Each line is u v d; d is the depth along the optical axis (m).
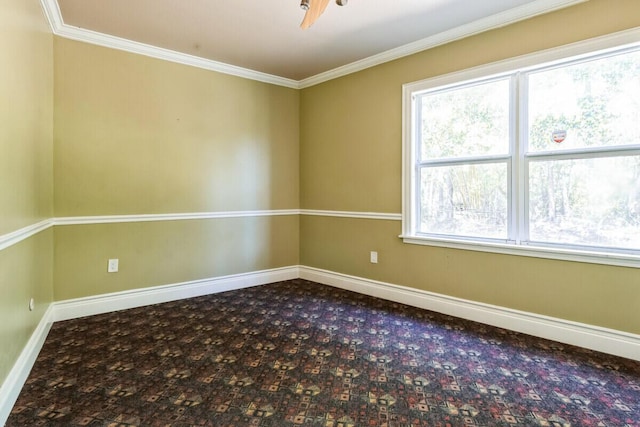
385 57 3.75
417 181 3.62
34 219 2.46
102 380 2.14
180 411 1.83
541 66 2.79
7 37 1.84
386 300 3.80
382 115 3.83
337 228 4.34
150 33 3.28
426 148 3.56
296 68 4.21
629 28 2.41
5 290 1.82
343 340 2.75
